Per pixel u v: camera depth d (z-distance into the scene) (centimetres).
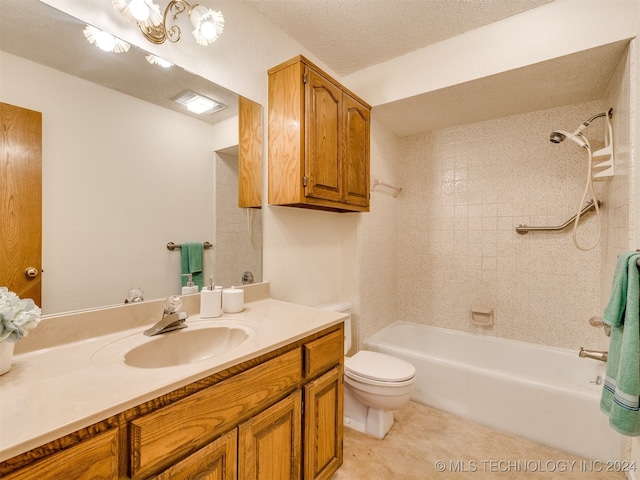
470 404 187
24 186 90
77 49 102
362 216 233
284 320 126
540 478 142
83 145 103
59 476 56
